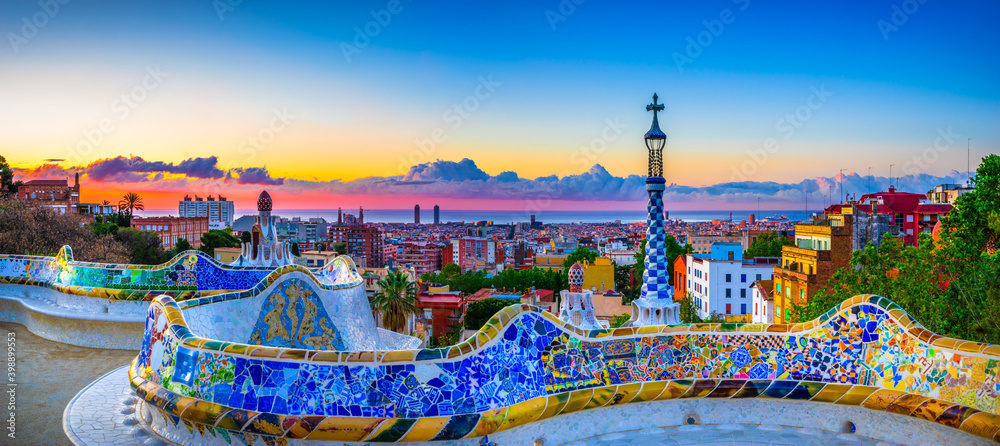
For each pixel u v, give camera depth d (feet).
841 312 27.14
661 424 26.66
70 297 44.65
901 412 24.79
